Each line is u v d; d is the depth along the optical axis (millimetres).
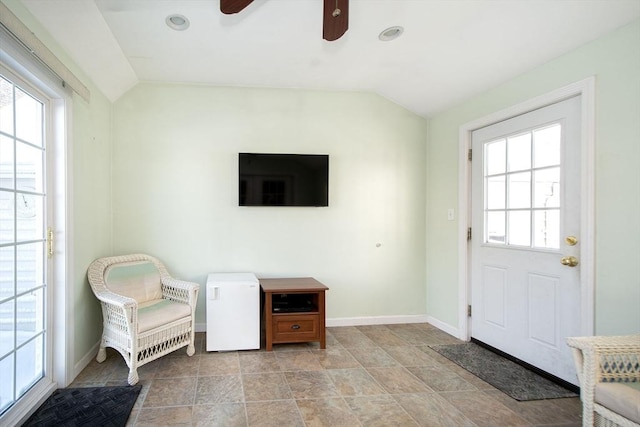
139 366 2445
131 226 3285
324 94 3643
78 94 2404
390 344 3172
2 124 1790
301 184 3518
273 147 3547
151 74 3170
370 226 3742
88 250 2688
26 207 2006
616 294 2029
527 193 2678
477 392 2303
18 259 1929
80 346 2541
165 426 1899
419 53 2760
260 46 2699
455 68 2855
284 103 3568
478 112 3121
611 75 2053
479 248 3152
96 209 2865
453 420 1987
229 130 3465
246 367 2658
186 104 3393
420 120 3836
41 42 1899
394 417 2014
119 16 2273
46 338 2184
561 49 2303
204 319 3422
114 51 2666
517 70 2641
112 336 2543
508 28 2268
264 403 2148
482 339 3117
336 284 3682
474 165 3223
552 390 2326
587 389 1590
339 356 2895
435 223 3725
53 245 2246
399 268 3803
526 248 2666
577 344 1635
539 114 2553
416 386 2385
